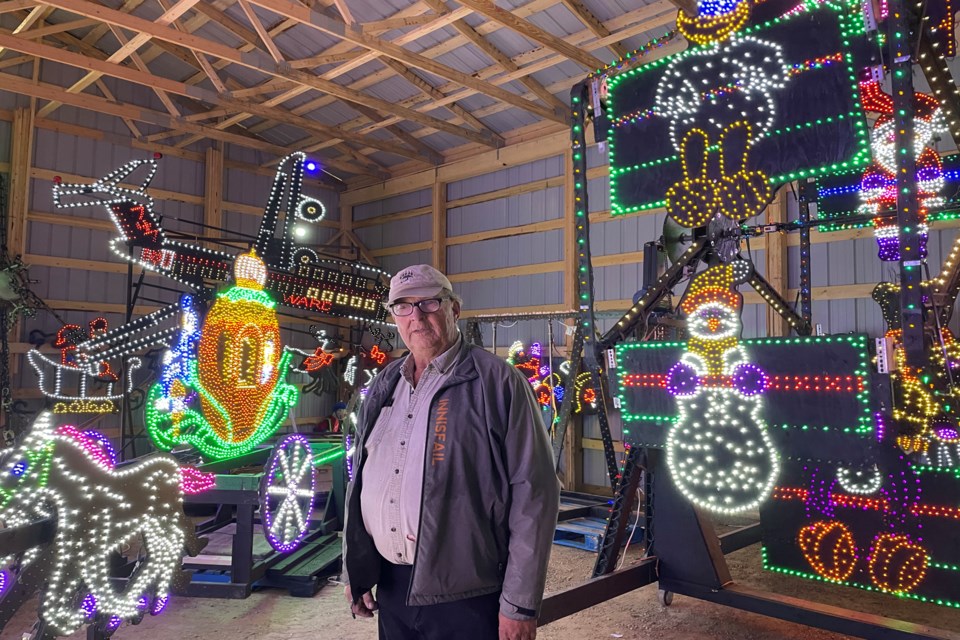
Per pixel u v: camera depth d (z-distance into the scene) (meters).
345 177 11.33
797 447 3.05
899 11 2.67
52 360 8.16
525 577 1.80
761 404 3.14
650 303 3.85
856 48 2.86
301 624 3.86
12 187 8.04
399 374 2.13
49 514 2.79
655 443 3.50
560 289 8.49
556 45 6.50
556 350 8.28
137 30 6.01
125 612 3.08
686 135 3.25
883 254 4.37
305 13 5.85
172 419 4.50
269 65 6.84
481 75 7.68
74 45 8.57
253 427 4.87
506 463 1.91
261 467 6.08
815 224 4.44
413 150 9.81
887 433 3.04
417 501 1.89
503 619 1.80
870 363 2.87
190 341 4.75
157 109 9.43
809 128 2.90
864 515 3.83
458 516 1.86
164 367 4.61
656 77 3.36
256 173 10.40
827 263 6.41
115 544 3.00
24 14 8.10
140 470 3.18
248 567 4.21
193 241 9.56
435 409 1.93
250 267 4.88
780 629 3.76
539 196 8.78
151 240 5.38
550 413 7.77
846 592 4.39
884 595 4.33
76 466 2.86
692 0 5.89
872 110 3.92
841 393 2.92
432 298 2.00
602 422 4.82
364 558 2.03
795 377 3.05
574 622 3.88
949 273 3.26
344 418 5.70
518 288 8.98
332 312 5.91
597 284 8.16
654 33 6.80
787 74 2.95
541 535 1.83
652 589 4.43
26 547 2.65
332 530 5.46
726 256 3.89
